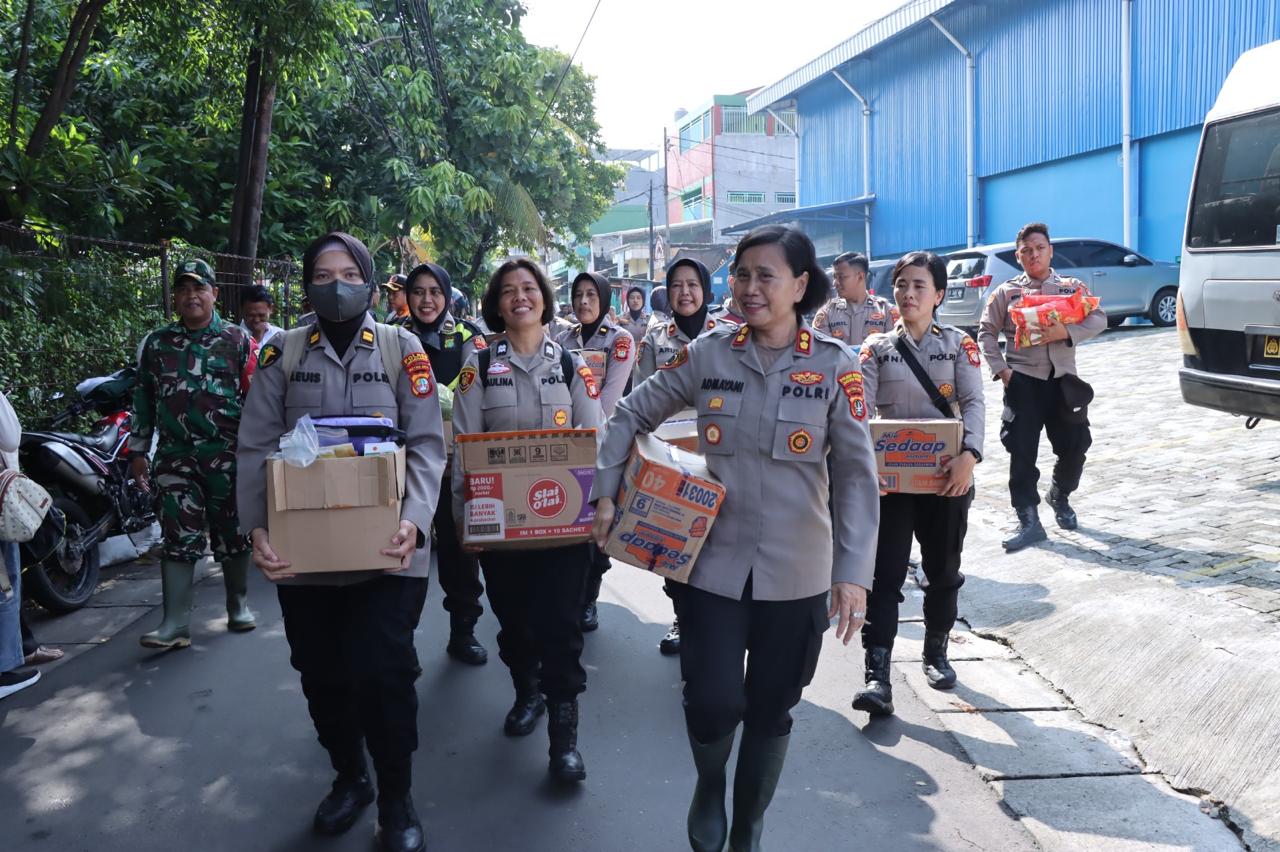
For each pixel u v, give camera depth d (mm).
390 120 14945
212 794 3508
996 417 10852
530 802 3408
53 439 5711
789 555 2711
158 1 9008
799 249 2686
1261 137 6762
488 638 5164
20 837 3230
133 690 4461
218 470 4965
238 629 5273
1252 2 17016
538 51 18266
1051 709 4059
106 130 12336
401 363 3160
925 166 26031
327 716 3219
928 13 24344
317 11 8531
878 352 4230
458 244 16234
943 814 3262
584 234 26938
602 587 6066
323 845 3164
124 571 6660
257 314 6652
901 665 4566
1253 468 7082
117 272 7566
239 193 10250
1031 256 6031
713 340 2846
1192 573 4992
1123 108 19578
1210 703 3688
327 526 2887
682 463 2840
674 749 3812
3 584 4285
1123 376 11977
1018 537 5922
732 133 46312
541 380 3887
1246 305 6820
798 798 3385
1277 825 3014
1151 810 3221
